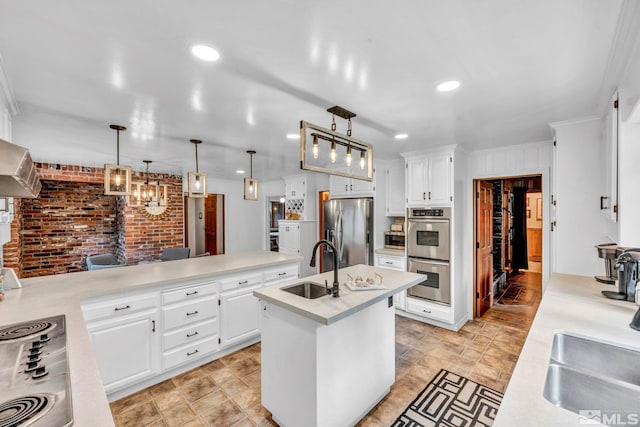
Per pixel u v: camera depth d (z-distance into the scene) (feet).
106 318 7.15
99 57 4.94
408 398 7.50
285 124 8.75
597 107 7.19
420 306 12.63
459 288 12.26
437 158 12.05
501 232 18.44
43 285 7.45
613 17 3.82
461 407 7.15
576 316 5.38
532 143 11.27
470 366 9.04
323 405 5.74
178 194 19.40
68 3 3.57
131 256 17.46
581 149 8.21
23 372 3.40
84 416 2.67
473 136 10.21
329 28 4.14
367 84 5.98
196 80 5.82
